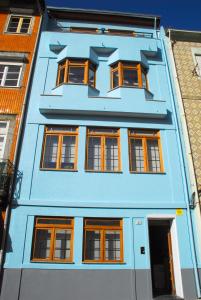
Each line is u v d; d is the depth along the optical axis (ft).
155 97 38.75
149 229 33.58
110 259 29.19
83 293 27.32
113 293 27.53
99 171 32.83
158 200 31.94
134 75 39.73
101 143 34.83
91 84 38.96
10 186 30.73
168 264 31.53
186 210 31.73
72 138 35.04
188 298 27.84
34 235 29.48
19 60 40.24
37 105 36.40
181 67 41.83
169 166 33.94
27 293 26.89
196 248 30.12
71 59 39.68
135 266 28.76
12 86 37.93
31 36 42.65
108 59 41.34
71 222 30.42
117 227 30.58
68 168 33.27
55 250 29.14
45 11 46.06
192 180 33.24
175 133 36.01
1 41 41.75
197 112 38.04
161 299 27.66
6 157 32.81
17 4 45.80
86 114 35.83
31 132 34.50
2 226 29.22
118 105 35.88
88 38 41.27
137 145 35.40
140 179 32.86
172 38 44.75
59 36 41.14
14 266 27.73
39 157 33.17
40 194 31.19
